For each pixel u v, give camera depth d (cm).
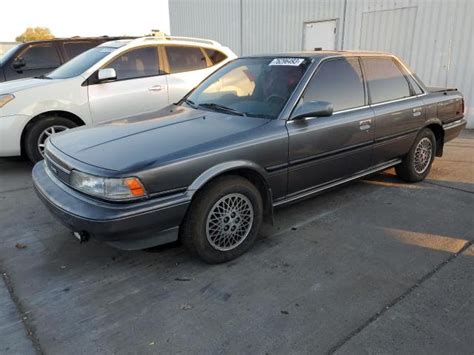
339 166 374
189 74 624
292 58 371
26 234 351
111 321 238
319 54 373
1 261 307
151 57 595
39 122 518
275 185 323
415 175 471
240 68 398
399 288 267
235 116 336
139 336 225
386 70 426
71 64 595
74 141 304
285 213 390
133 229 251
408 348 213
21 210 403
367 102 394
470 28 781
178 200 263
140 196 251
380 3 912
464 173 518
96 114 549
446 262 299
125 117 364
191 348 215
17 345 219
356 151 384
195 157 270
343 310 245
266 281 277
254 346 216
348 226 361
